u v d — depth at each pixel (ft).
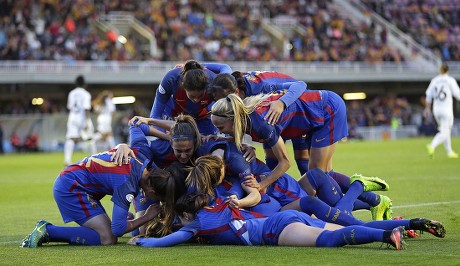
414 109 570.46
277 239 78.33
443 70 244.01
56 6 482.28
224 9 563.07
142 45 508.12
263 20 564.71
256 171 86.43
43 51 447.01
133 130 87.04
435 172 189.26
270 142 84.02
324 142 93.91
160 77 463.83
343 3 613.52
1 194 163.43
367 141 465.06
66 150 262.88
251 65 490.08
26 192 167.53
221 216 80.69
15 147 407.23
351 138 491.72
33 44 452.76
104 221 84.79
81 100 262.67
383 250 74.59
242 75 90.79
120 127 426.51
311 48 544.21
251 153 84.58
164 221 82.43
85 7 499.10
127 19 511.40
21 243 88.58
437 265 66.54
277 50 554.46
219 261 71.00
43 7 479.82
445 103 244.63
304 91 92.32
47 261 74.49
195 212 81.35
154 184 81.35
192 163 84.74
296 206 84.23
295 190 86.17
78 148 411.13
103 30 499.10
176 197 81.61
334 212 82.53
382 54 559.79
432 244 78.84
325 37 556.92
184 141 82.07
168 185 80.79
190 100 95.86
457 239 82.38
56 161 301.84
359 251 73.97
